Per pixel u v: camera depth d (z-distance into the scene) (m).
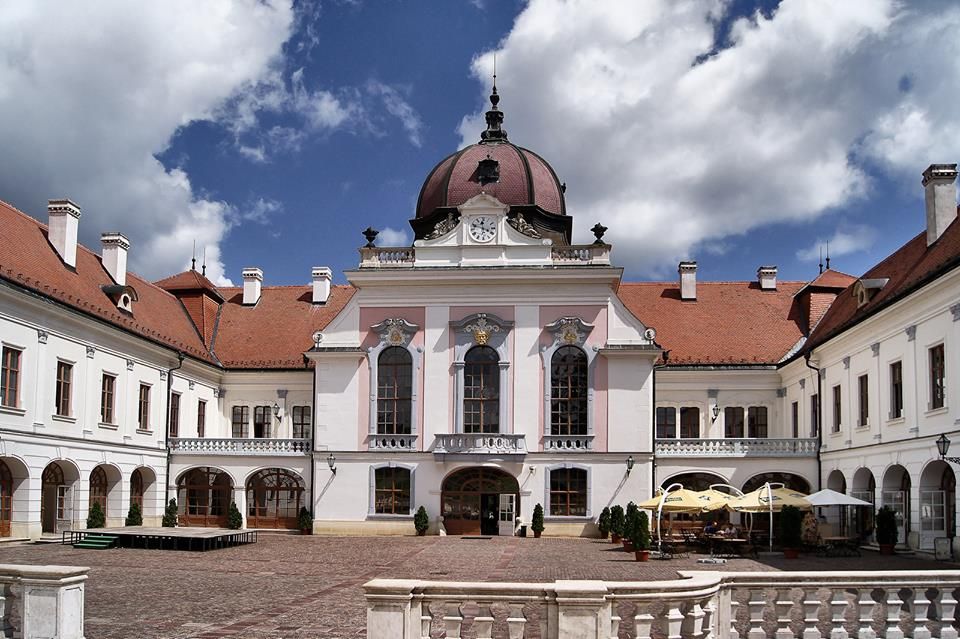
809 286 53.06
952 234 35.34
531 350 45.25
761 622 13.60
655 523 42.78
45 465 37.03
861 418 39.88
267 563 30.61
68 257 42.22
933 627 13.64
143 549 35.53
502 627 17.03
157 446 46.59
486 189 50.59
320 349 46.06
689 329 53.28
